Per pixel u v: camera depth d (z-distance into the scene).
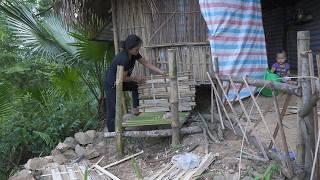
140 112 5.14
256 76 6.05
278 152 3.32
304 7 8.66
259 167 3.39
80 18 6.38
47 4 7.98
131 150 4.55
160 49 5.95
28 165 4.18
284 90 3.02
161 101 5.15
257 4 6.08
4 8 6.41
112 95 4.72
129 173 3.94
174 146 4.30
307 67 2.78
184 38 5.89
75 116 6.94
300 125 2.93
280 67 6.55
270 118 4.88
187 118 4.89
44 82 7.34
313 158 2.89
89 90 8.42
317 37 8.20
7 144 5.88
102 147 4.77
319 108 4.48
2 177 5.71
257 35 6.07
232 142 4.14
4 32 7.55
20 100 6.76
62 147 4.72
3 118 6.04
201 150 4.04
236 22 5.69
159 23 5.90
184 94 5.14
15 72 6.80
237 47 5.73
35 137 6.00
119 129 4.36
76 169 4.12
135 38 4.58
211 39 5.54
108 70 4.75
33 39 6.77
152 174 3.75
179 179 3.46
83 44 6.69
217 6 5.46
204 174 3.46
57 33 6.86
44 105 7.07
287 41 9.59
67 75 7.29
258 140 3.57
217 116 4.66
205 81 5.87
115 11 6.09
